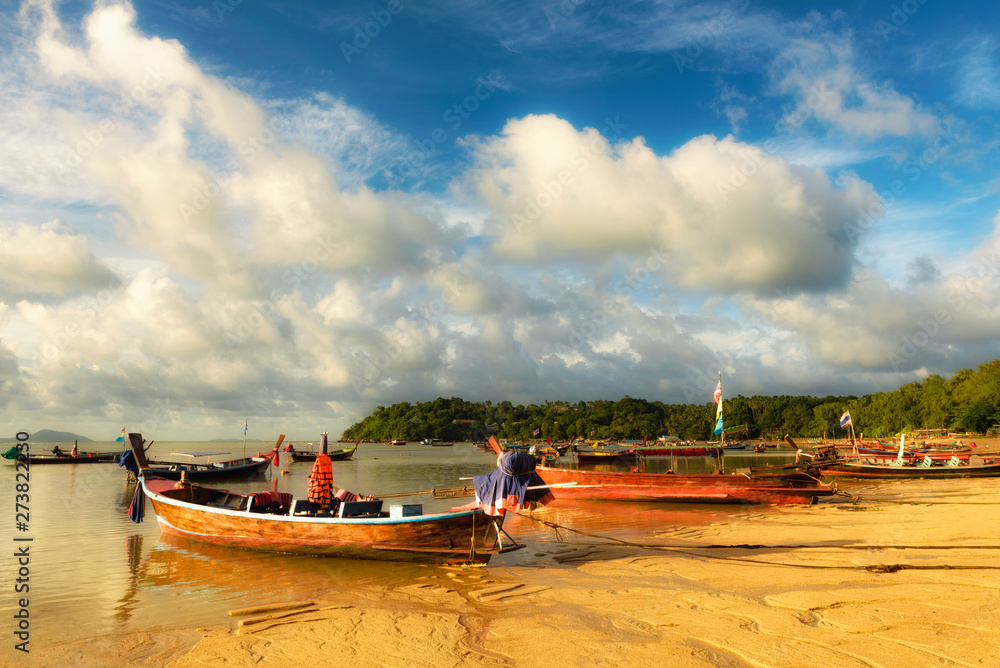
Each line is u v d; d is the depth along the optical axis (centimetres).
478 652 774
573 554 1402
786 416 15050
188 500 1831
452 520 1264
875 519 1828
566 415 19175
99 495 2973
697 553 1376
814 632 790
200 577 1224
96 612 997
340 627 886
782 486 2369
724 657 728
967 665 659
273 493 1614
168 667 754
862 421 11638
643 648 765
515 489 1239
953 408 9644
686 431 16638
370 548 1305
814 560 1243
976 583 985
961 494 2523
